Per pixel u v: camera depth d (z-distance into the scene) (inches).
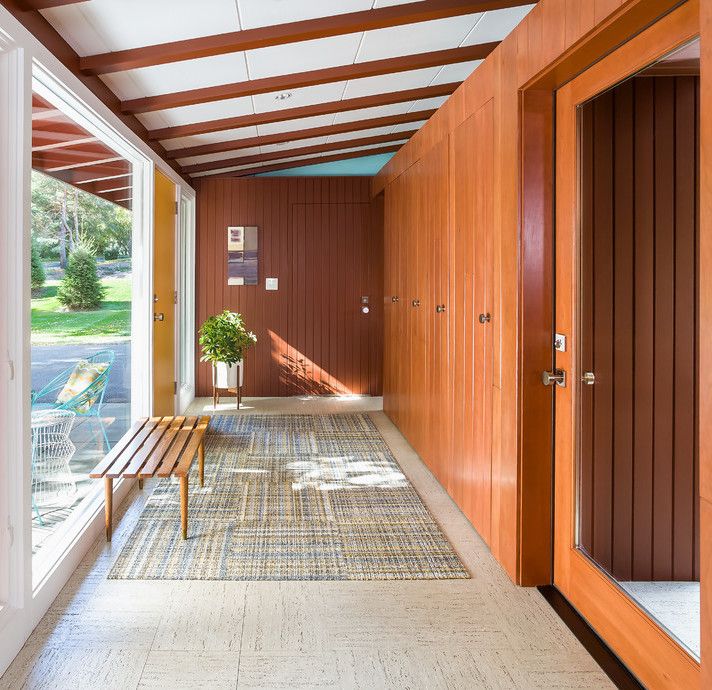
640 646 88.0
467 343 148.6
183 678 89.4
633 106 89.7
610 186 95.7
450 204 162.1
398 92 212.1
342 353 311.9
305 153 275.3
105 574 121.8
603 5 83.5
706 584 65.8
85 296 149.8
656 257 84.7
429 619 106.0
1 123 94.9
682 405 79.4
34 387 119.7
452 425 163.0
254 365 310.8
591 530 103.5
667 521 82.0
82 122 148.9
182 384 288.7
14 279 95.6
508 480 121.0
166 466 133.5
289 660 94.0
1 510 95.5
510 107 118.3
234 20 134.4
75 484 142.7
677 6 78.7
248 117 209.9
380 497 166.6
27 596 99.0
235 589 116.6
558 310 113.4
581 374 105.8
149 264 202.4
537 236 114.9
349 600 112.7
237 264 306.7
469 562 128.5
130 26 128.0
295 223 307.7
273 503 161.8
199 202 304.3
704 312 65.6
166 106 175.6
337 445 219.0
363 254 309.9
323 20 140.9
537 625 104.0
